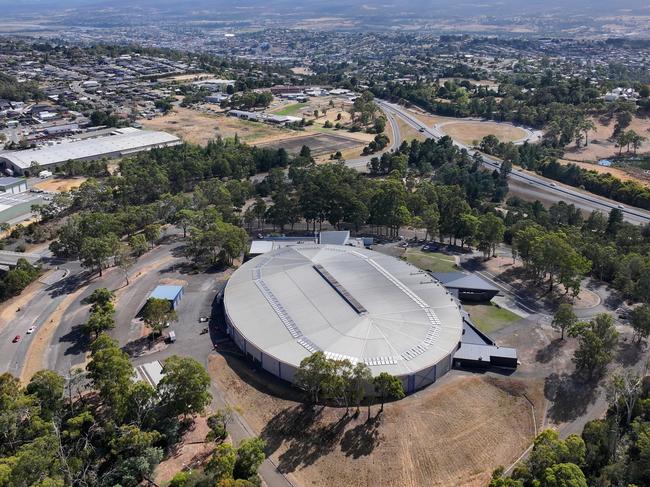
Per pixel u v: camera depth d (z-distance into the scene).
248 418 117.69
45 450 94.38
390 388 113.38
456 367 134.88
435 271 190.25
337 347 128.50
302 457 106.88
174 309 162.25
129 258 189.12
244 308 147.88
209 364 136.25
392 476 103.00
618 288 179.00
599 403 123.88
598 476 101.56
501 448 110.94
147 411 110.19
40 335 151.25
